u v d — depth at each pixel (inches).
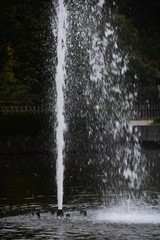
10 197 1994.3
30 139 4284.0
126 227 1487.5
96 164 3260.3
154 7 5910.4
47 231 1444.4
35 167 3139.8
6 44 4473.4
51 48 4534.9
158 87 5103.3
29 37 4552.2
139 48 5324.8
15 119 4259.4
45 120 4313.5
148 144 4426.7
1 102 4370.1
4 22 4407.0
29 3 4603.8
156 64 5575.8
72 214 1651.1
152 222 1550.2
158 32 5935.0
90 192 2144.4
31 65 4557.1
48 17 4544.8
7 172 2881.4
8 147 4242.1
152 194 2076.8
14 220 1576.0
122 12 5841.5
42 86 4512.8
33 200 1920.5
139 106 4825.3
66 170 2957.7
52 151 4276.6
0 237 1389.0
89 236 1392.7
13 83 4478.3
